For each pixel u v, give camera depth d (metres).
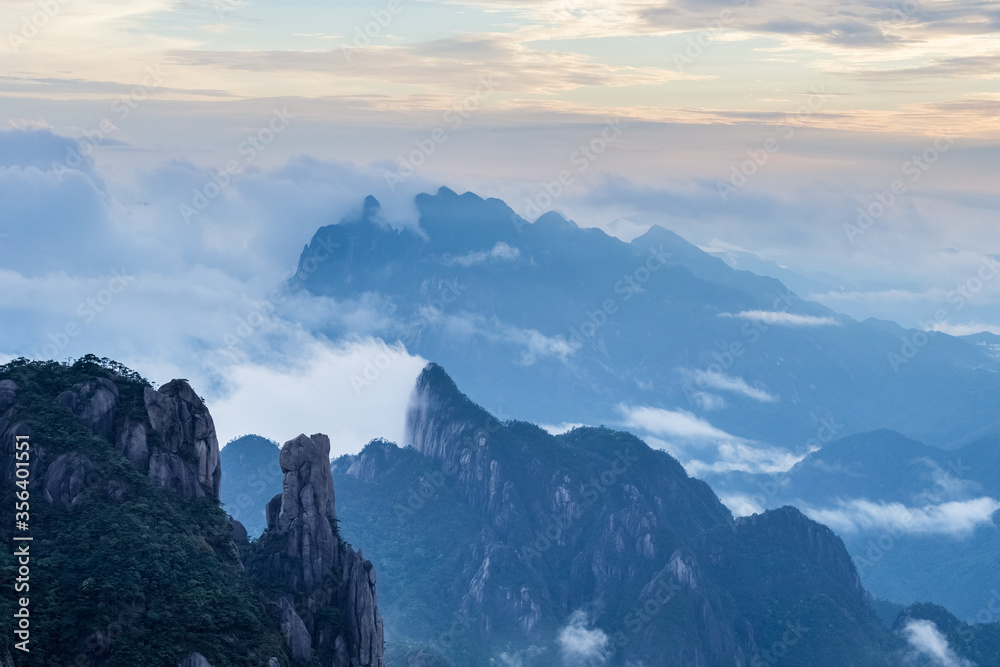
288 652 160.88
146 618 148.75
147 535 157.88
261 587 166.75
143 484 166.25
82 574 151.25
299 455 178.25
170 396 175.75
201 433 176.50
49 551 154.12
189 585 154.88
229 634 152.00
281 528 176.88
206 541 166.62
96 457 164.88
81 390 172.88
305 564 173.75
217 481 179.25
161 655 144.50
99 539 155.75
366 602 174.25
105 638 144.88
